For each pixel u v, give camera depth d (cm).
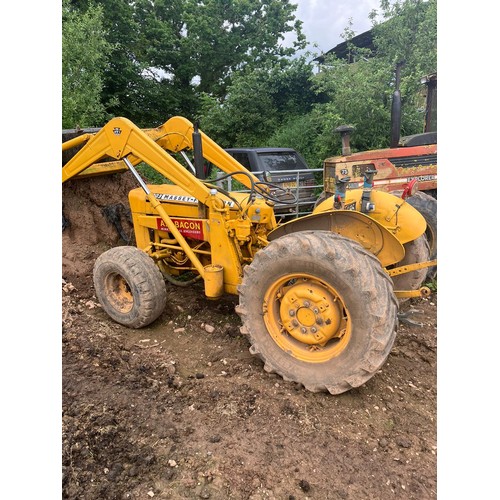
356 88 942
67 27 923
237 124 1358
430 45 980
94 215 558
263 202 358
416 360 336
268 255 277
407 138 630
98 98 993
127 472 211
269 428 245
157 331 377
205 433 239
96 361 306
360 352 251
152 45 1633
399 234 322
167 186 433
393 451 231
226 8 1645
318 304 267
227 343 353
